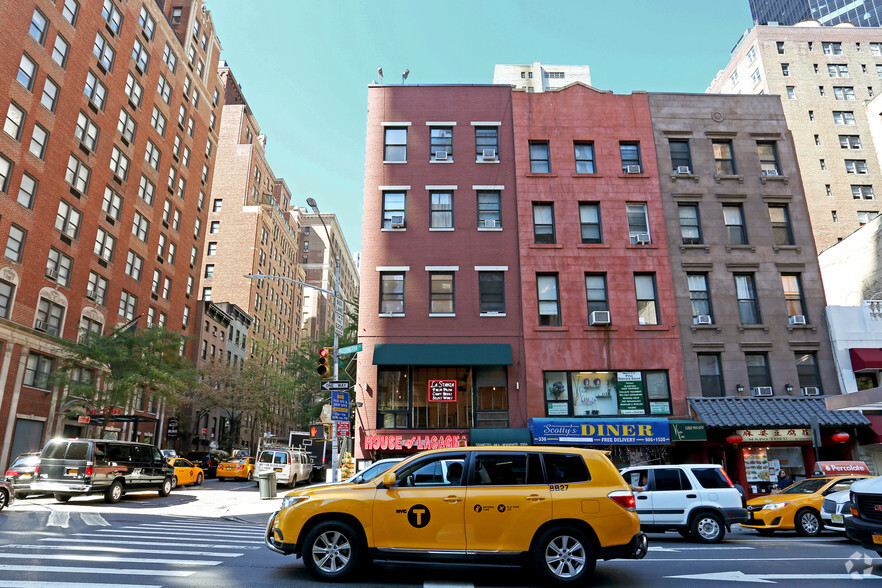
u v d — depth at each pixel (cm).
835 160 5912
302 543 764
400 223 2428
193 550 966
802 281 2470
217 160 7044
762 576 812
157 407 4278
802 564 932
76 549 927
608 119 2609
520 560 733
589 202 2511
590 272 2419
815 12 9850
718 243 2478
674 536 1509
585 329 2328
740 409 2220
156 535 1164
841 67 6334
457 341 2308
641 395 2275
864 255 3209
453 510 748
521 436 2114
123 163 3903
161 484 2234
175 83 4650
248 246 6681
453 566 874
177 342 3212
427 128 2566
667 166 2562
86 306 3459
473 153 2539
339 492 777
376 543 745
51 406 3148
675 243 2462
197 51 5122
